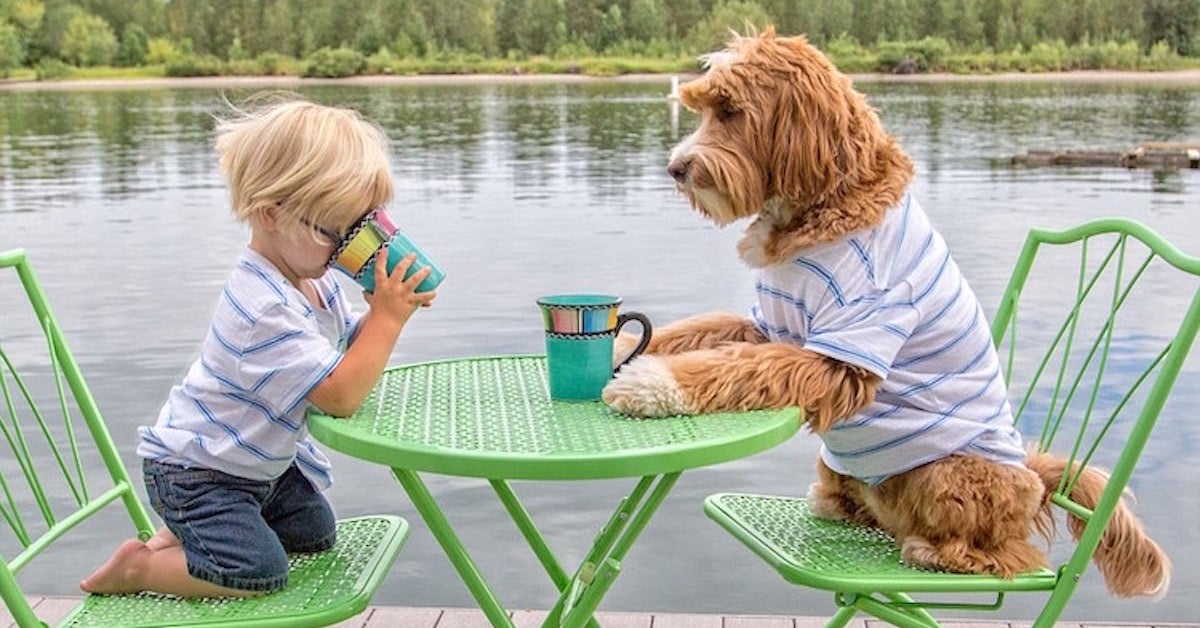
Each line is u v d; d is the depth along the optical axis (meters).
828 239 2.32
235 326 2.21
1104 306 8.66
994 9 44.31
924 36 43.53
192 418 2.32
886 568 2.31
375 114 29.97
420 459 1.93
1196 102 32.78
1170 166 19.03
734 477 5.39
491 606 2.26
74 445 2.56
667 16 48.03
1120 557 2.45
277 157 2.20
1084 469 2.47
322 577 2.34
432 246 11.93
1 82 46.31
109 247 12.05
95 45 48.03
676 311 8.88
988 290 9.33
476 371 2.58
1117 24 44.47
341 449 2.05
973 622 3.36
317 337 2.21
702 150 2.37
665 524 4.88
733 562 4.53
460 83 44.03
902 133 24.48
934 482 2.33
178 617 2.17
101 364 7.34
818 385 2.21
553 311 2.25
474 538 4.77
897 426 2.36
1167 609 4.17
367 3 48.16
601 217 13.95
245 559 2.24
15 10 47.62
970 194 15.70
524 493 5.24
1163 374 2.18
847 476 2.57
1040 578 2.28
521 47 48.12
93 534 4.86
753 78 2.36
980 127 25.83
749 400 2.17
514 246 11.91
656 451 1.90
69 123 28.97
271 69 47.94
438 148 22.36
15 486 5.29
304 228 2.21
